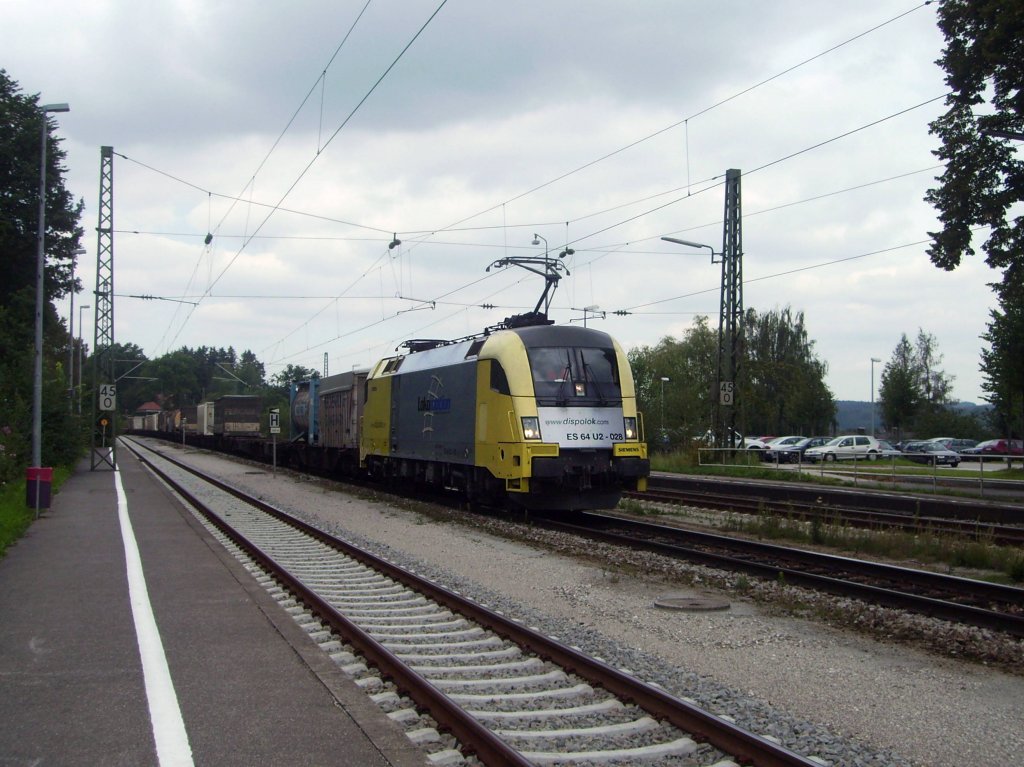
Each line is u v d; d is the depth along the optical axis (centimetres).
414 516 2044
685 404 4625
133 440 10800
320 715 607
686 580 1200
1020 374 3778
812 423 7756
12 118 3991
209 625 879
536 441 1761
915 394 6694
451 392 2088
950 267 2280
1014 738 616
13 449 2506
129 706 628
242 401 5988
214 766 519
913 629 905
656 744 590
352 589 1177
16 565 1259
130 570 1214
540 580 1223
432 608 1033
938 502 1975
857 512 1909
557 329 1877
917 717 660
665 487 2995
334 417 3512
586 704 672
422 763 522
